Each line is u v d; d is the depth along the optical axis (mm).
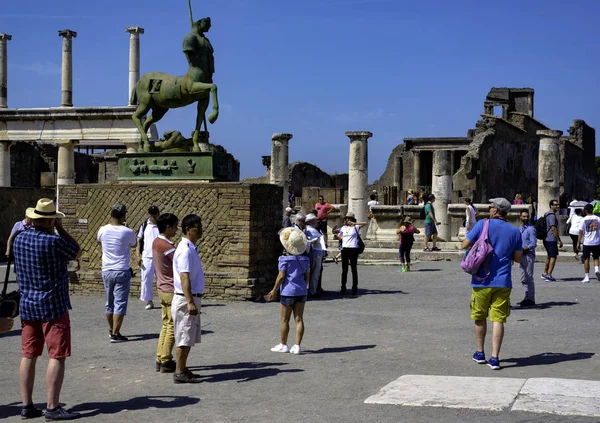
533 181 64125
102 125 32719
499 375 9016
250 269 16062
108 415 7770
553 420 6805
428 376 8711
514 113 61656
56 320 7652
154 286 16625
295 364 9938
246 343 11516
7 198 28891
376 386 8586
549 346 10859
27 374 7746
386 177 69312
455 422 6895
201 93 16766
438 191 30062
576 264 23438
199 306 9195
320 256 16562
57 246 7609
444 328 12594
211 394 8500
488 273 9430
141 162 17219
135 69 34469
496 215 9594
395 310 14789
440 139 60938
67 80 35156
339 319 13688
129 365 10242
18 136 33969
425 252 25672
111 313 12062
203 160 16734
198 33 16922
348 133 29859
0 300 7645
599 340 11305
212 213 16281
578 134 77688
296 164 67250
